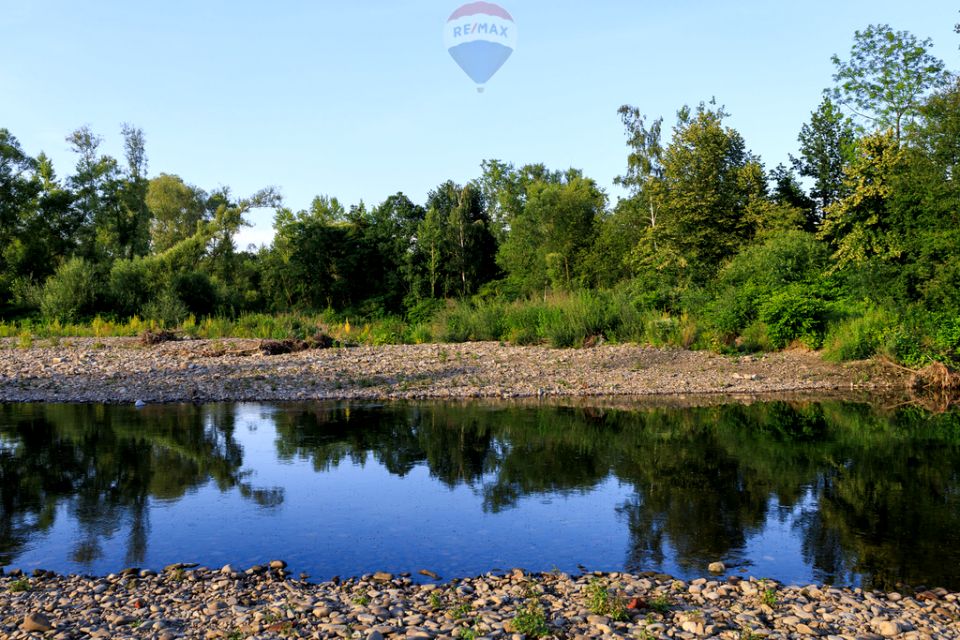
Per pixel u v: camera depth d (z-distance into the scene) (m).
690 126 32.28
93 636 4.53
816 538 6.69
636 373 17.41
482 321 23.91
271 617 4.79
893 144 25.11
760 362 18.45
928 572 5.89
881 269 19.25
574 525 7.10
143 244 54.62
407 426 12.03
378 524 7.15
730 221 32.25
